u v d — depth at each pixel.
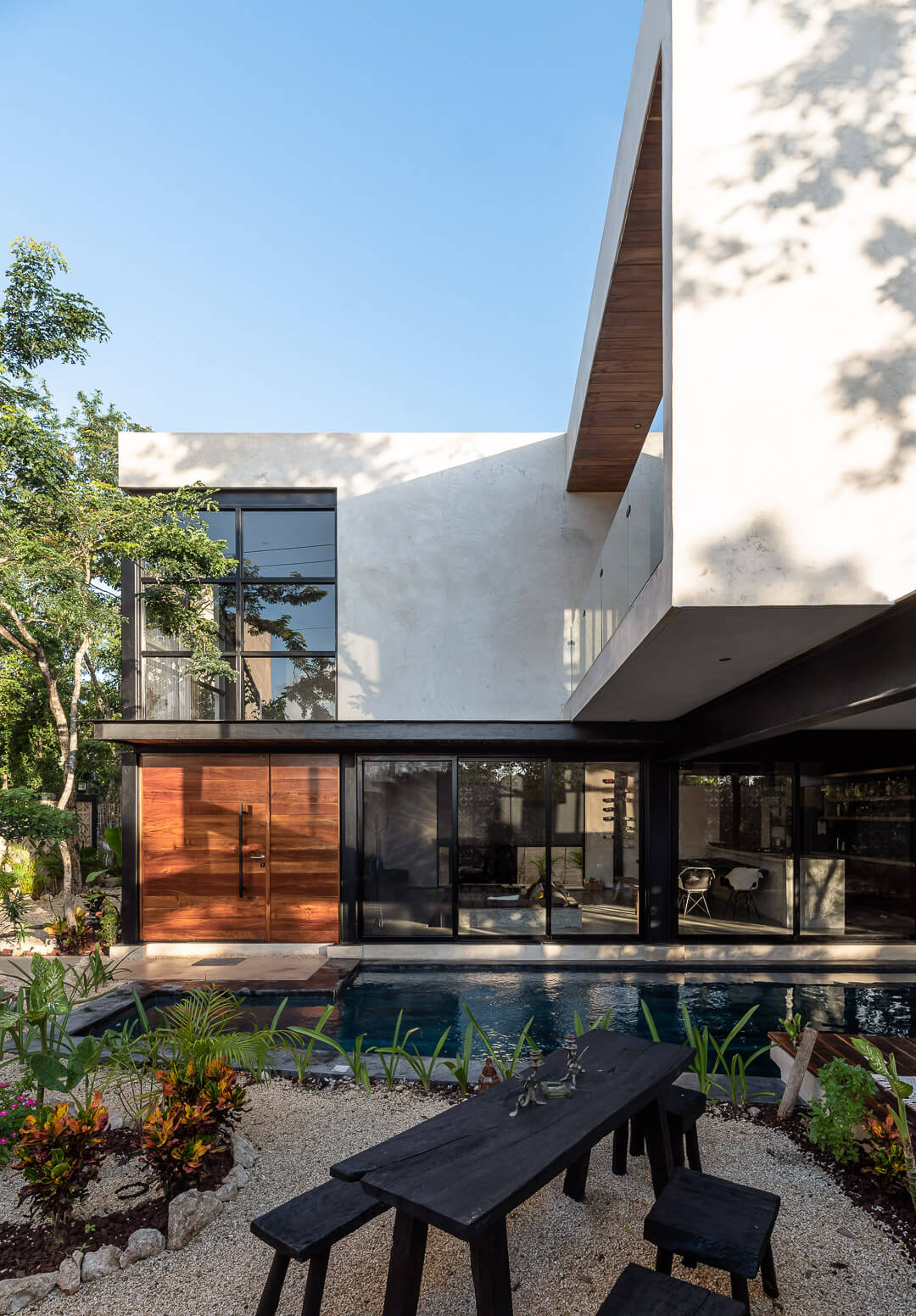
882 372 4.05
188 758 10.76
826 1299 2.98
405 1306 2.49
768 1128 4.54
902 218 4.11
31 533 9.58
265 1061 5.40
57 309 10.88
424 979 9.38
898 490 4.00
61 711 11.86
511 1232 3.42
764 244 4.11
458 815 10.84
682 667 6.04
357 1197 2.88
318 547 10.91
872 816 10.86
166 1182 3.65
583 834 10.82
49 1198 3.32
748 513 4.02
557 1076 3.33
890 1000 8.48
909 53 4.17
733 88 4.18
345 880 10.62
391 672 10.64
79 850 16.48
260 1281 3.09
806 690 5.38
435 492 10.86
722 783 10.82
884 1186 3.71
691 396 4.07
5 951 10.39
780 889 10.70
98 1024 7.01
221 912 10.59
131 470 10.81
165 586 10.37
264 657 10.77
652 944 10.49
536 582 10.75
